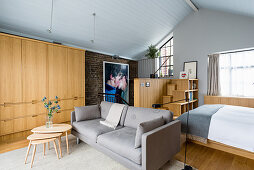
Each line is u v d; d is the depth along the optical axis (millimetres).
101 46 5438
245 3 3359
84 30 4395
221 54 4906
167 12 4957
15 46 3184
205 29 5094
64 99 4031
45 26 3795
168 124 2053
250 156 2029
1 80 3016
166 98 4934
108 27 4625
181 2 4793
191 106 5055
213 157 2316
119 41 5516
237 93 4648
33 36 3994
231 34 4555
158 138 1781
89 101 5219
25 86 3332
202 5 4848
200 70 5211
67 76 4098
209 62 5004
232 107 3285
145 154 1594
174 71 5871
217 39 4832
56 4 3350
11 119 3141
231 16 4559
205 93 5113
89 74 5250
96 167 2043
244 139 2035
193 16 5367
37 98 3516
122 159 1890
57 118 3889
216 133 2277
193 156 2352
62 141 2947
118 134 2240
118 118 2777
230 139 2146
